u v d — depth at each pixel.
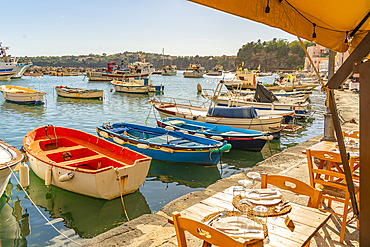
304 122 18.62
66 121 18.69
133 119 19.80
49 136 9.92
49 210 6.50
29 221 5.98
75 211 6.46
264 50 190.62
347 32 4.21
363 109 1.73
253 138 10.91
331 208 4.15
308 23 3.49
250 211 2.27
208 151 8.98
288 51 180.38
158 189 7.76
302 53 170.88
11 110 22.94
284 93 26.20
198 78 102.25
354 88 36.41
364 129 1.74
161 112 16.47
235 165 10.03
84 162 7.39
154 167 9.59
